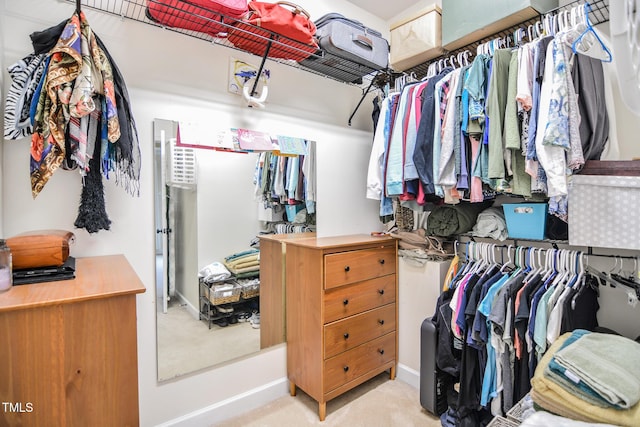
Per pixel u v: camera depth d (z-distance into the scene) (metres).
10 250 0.92
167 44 1.62
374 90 2.51
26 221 1.29
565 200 1.34
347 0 2.44
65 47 1.02
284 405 1.90
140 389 1.55
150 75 1.57
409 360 2.12
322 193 2.27
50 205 1.34
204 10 1.40
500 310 1.47
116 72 1.27
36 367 0.79
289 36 1.63
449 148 1.59
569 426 0.82
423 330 1.82
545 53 1.34
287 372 2.03
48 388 0.81
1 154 1.23
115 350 0.89
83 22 1.12
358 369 1.94
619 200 1.25
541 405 1.02
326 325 1.77
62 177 1.36
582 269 1.47
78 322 0.84
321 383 1.75
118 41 1.49
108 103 1.18
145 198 1.57
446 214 1.95
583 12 1.37
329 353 1.78
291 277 1.98
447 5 1.85
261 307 1.94
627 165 1.24
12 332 0.77
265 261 1.97
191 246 1.71
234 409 1.79
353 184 2.46
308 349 1.84
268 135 1.99
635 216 1.22
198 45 1.71
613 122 1.45
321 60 1.96
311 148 2.20
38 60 1.16
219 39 1.77
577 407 0.92
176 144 1.65
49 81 1.02
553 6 1.61
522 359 1.44
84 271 1.14
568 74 1.27
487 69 1.53
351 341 1.89
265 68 1.96
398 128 1.87
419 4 2.47
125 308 0.90
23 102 1.14
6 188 1.25
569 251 1.52
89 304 0.85
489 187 1.61
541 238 1.55
